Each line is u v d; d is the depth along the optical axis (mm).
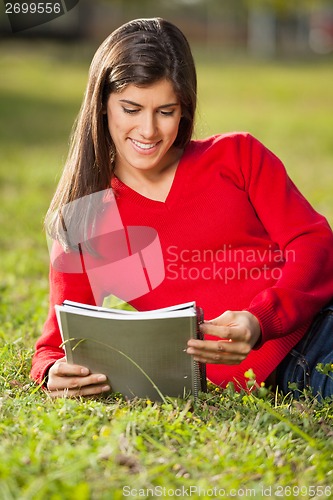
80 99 26375
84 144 4145
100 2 44406
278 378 4230
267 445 3428
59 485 2973
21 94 27016
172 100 3887
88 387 3973
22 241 8891
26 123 20625
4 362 4621
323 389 4055
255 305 3871
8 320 5785
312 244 4148
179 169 4172
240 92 28125
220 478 3133
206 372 4211
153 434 3492
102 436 3336
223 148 4227
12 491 2965
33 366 4246
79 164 4160
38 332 5402
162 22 3984
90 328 3781
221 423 3619
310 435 3594
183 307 3756
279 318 3881
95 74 4016
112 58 3898
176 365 3857
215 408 3828
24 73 33312
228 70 36531
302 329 4184
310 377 4121
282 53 48281
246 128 19188
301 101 26281
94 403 3803
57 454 3166
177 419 3582
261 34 51031
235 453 3314
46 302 6219
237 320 3766
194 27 50219
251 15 50719
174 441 3453
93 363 3926
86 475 3092
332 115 22641
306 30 52188
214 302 4207
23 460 3156
